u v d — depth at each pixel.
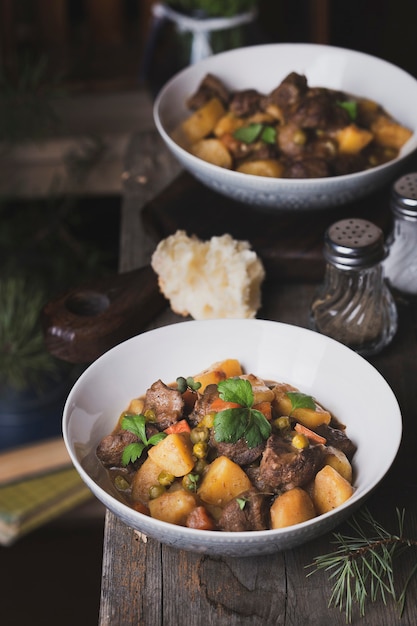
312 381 0.79
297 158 0.93
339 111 0.94
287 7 1.50
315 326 0.87
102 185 1.53
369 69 1.02
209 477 0.71
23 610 1.22
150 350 0.80
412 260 0.89
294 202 0.91
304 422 0.74
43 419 1.36
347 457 0.74
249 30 1.30
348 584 0.69
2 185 1.51
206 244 0.89
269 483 0.70
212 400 0.74
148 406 0.75
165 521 0.70
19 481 1.16
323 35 1.45
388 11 1.46
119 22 1.51
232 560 0.72
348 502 0.67
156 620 0.70
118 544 0.74
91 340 0.88
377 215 0.96
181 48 1.30
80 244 1.44
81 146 1.50
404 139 0.96
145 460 0.73
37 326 1.26
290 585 0.71
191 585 0.71
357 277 0.84
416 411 0.82
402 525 0.74
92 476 0.73
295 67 1.04
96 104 1.48
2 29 1.42
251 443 0.71
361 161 0.94
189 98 1.03
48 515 1.15
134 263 0.97
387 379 0.84
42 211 1.53
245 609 0.70
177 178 1.01
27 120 1.38
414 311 0.90
